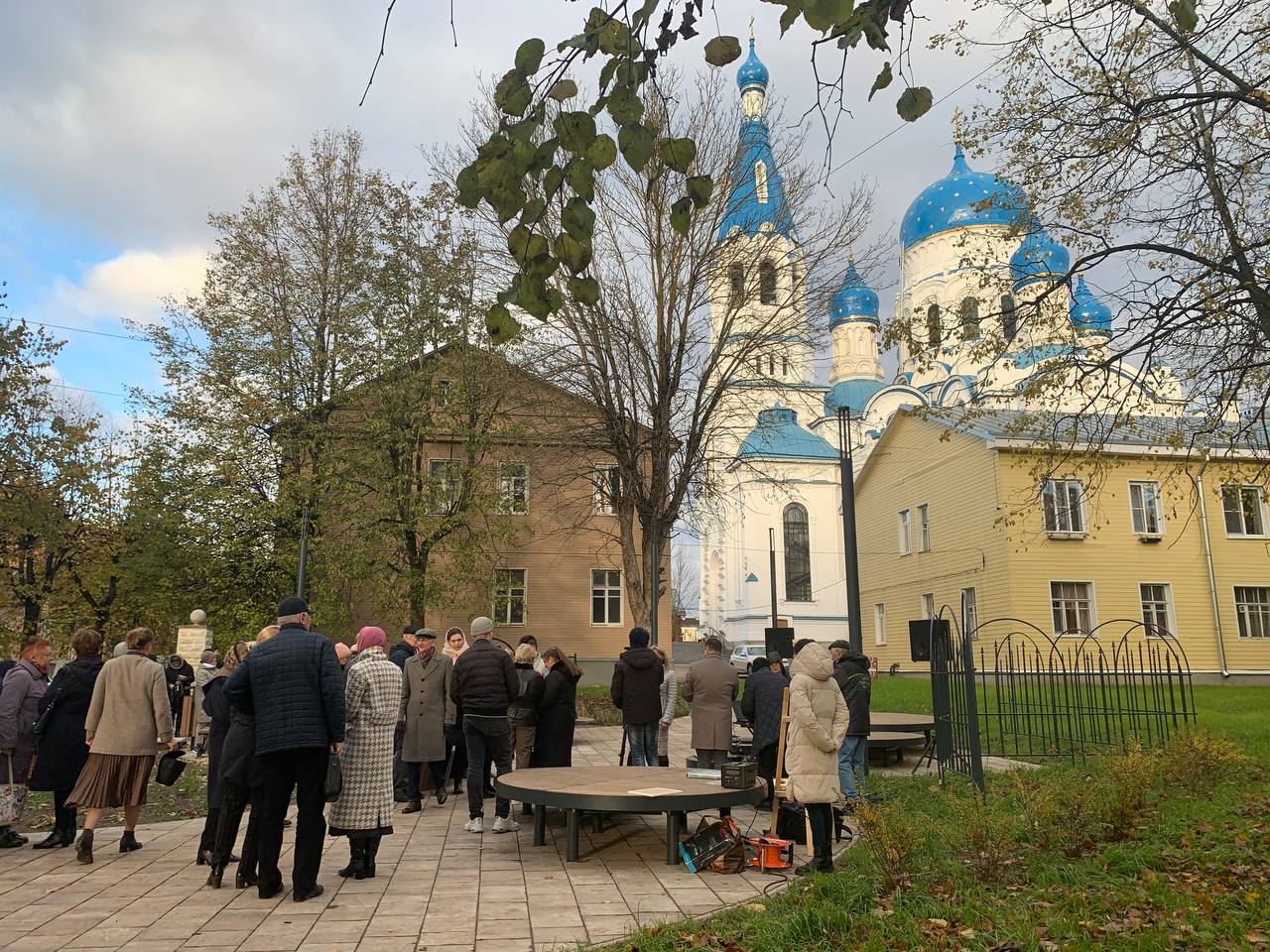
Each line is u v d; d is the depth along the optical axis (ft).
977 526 101.14
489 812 33.68
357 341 83.56
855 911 18.99
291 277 86.74
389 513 80.38
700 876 23.86
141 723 26.37
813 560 192.03
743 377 76.33
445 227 81.82
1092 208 35.73
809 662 23.70
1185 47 30.66
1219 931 17.07
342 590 84.69
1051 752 44.47
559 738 33.55
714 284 72.33
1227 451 40.29
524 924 19.39
